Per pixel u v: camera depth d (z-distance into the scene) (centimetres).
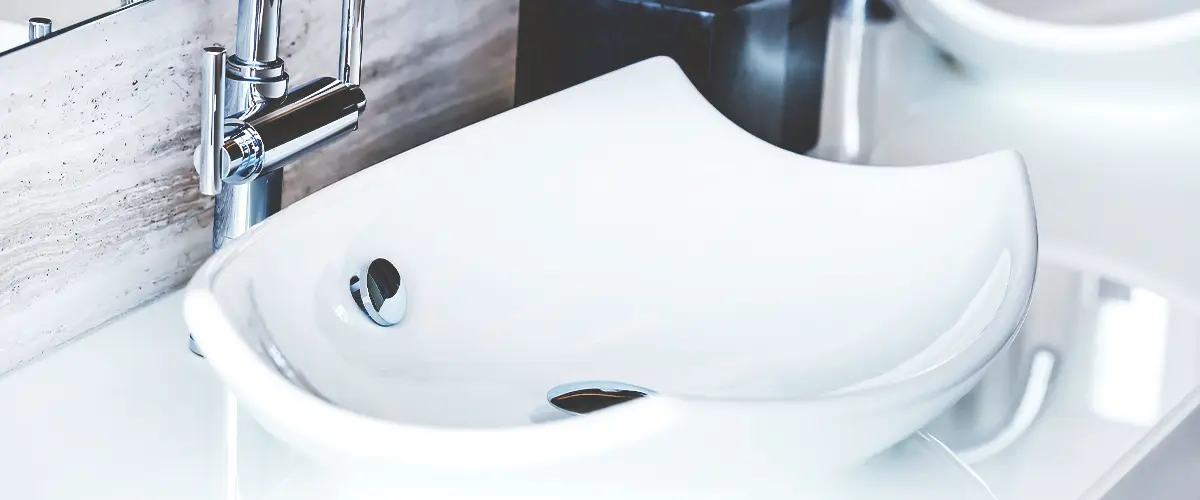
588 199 85
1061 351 85
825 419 53
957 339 70
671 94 91
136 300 77
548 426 49
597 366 79
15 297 69
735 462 53
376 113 91
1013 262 71
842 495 67
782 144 107
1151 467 73
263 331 61
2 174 65
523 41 106
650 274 85
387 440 49
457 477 50
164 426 68
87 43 67
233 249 62
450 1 96
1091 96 102
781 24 102
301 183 86
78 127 68
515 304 80
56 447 65
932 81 106
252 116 65
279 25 65
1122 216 101
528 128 83
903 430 59
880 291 82
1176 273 95
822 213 86
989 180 80
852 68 105
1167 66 98
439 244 76
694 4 99
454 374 73
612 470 51
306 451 52
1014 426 75
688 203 88
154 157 74
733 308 84
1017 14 101
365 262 71
